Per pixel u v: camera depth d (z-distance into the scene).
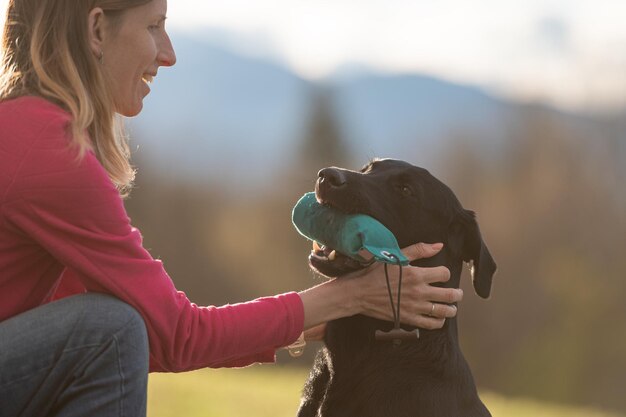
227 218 57.44
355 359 5.24
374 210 5.21
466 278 47.78
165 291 4.23
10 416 4.11
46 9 4.27
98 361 4.06
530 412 19.95
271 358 5.14
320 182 5.09
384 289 4.87
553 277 48.44
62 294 4.69
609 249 48.69
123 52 4.44
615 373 45.84
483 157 53.22
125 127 4.90
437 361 5.18
